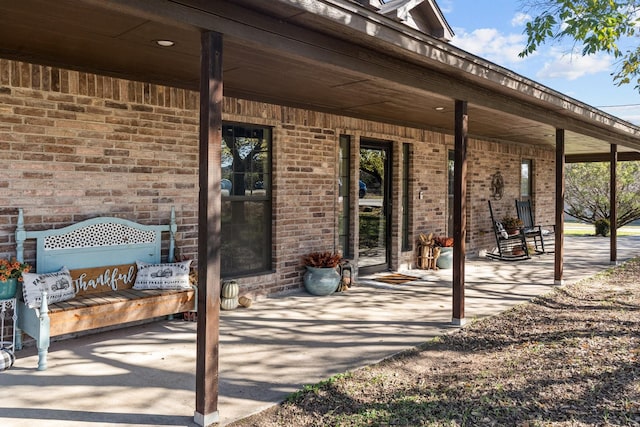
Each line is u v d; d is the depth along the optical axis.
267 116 5.96
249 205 6.01
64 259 4.32
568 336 4.62
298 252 6.45
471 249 9.70
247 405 3.16
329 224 6.80
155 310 4.46
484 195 9.98
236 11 2.95
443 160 8.83
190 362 3.92
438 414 3.03
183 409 3.11
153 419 2.96
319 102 6.02
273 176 6.15
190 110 5.21
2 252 4.00
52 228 4.27
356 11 3.36
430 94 4.65
